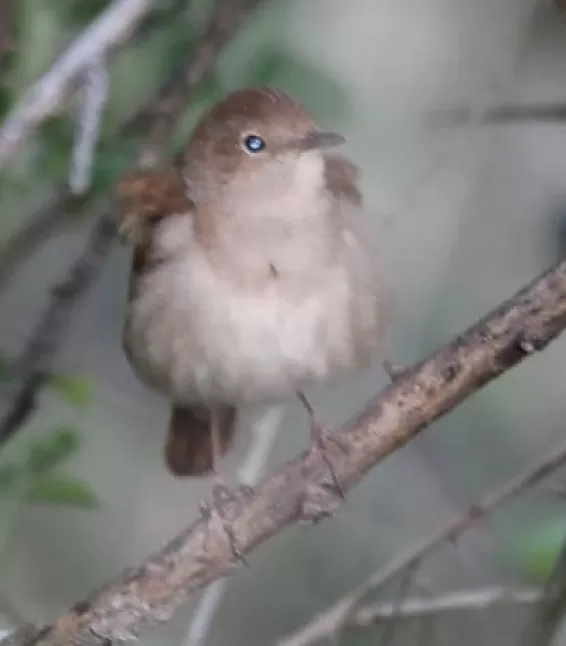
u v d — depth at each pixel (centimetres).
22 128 401
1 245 417
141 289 408
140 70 417
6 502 410
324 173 408
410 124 423
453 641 412
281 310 406
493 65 419
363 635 411
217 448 412
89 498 409
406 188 419
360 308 407
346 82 421
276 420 411
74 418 422
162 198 408
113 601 398
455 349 398
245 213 406
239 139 407
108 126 416
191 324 407
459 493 420
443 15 424
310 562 420
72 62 401
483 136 422
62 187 414
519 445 423
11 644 399
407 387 398
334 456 399
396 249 415
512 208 425
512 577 414
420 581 408
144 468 426
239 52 417
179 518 426
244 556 399
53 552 424
